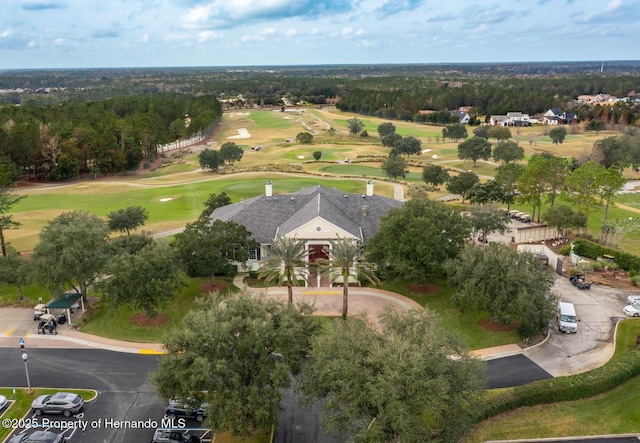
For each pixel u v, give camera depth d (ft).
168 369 105.09
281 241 163.63
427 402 88.69
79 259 168.66
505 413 116.16
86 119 541.34
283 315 114.52
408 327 104.73
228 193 352.49
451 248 176.45
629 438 109.19
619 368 126.62
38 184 405.39
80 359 143.23
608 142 455.63
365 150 550.36
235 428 100.37
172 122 641.81
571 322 155.74
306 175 422.00
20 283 176.14
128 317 166.81
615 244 230.68
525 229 236.43
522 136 647.97
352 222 209.15
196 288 187.32
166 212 308.60
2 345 150.20
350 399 95.96
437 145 588.50
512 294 148.05
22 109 590.96
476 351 145.89
